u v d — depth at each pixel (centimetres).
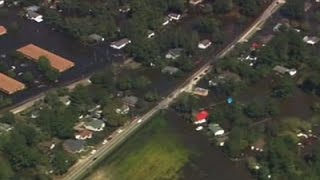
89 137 11512
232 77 13288
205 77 13462
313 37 15050
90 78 13212
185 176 10825
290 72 13700
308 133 11856
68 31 15150
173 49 14375
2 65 13488
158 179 10744
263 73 13500
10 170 10456
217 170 10956
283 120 12206
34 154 10744
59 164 10631
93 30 15050
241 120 11931
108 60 14075
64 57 14150
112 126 11812
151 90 12975
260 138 11600
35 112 12025
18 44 14650
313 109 12625
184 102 12331
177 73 13462
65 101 12406
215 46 14738
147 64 13862
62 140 11444
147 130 11856
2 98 12512
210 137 11700
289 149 11294
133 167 10981
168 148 11450
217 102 12681
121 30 14988
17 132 11119
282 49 14175
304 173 10756
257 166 10944
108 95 12594
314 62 13900
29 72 13375
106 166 10950
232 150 11219
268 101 12606
